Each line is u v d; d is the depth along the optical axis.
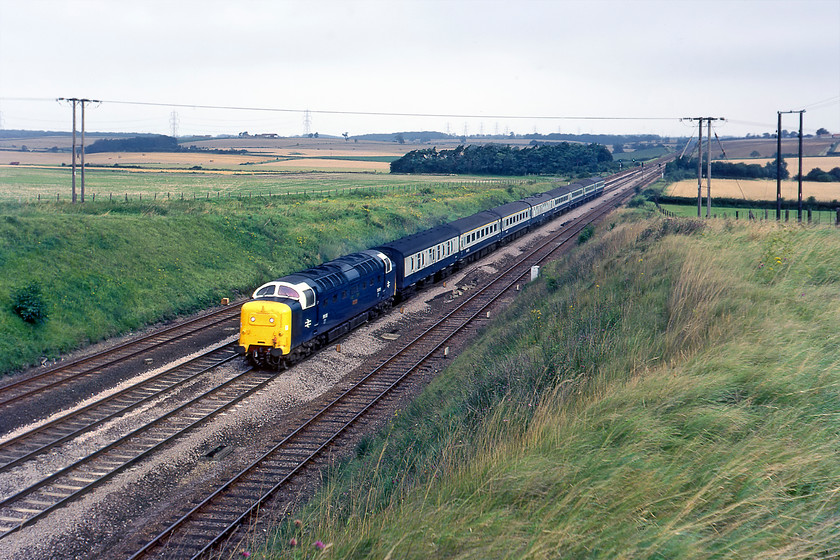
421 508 8.27
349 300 25.73
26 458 14.13
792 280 16.38
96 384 18.98
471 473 9.14
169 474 14.09
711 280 16.31
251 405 18.11
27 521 11.71
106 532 11.81
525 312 25.36
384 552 7.53
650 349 13.09
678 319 14.34
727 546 6.30
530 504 7.79
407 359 23.19
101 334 24.08
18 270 24.83
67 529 11.73
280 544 10.20
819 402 8.98
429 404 16.91
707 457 7.96
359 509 9.79
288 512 12.27
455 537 7.39
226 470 14.34
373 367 22.33
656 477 7.72
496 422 11.24
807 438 7.97
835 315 12.67
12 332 21.27
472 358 20.66
